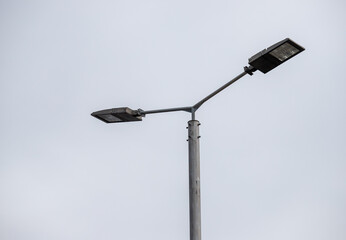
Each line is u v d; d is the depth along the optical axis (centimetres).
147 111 1029
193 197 931
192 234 913
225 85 973
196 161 952
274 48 902
